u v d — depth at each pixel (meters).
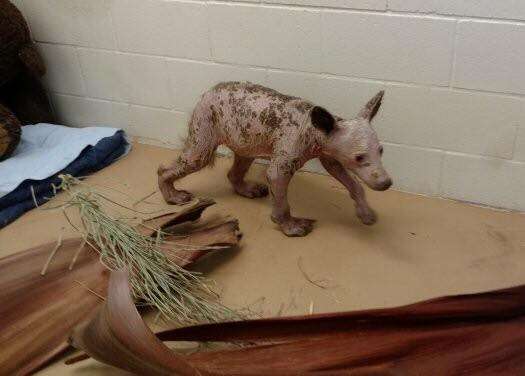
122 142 2.37
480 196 1.90
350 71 1.87
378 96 1.56
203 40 2.05
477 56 1.68
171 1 2.02
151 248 1.54
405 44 1.75
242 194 2.00
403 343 1.23
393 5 1.70
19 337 1.37
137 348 1.09
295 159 1.64
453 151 1.86
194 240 1.65
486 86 1.71
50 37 2.38
